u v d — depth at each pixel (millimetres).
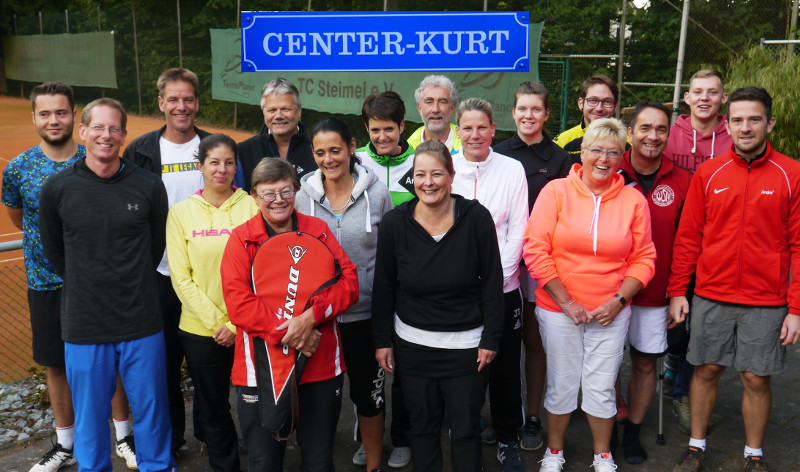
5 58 30766
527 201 3582
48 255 3180
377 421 3475
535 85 3793
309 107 14523
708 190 3375
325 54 10172
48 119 3430
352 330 3344
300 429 2998
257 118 19141
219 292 3270
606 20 12922
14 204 3518
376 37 10047
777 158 3262
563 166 3822
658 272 3561
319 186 3301
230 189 3398
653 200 3570
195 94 3689
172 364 3660
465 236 2984
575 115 12672
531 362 3889
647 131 3449
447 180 2943
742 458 3662
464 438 3070
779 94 7430
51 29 27141
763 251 3268
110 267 3115
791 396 4340
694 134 4242
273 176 2896
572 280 3336
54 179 3102
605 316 3256
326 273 2934
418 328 3049
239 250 2949
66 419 3629
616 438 3746
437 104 3908
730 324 3377
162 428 3328
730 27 11477
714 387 3520
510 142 3896
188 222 3268
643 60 12445
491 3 14773
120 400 3682
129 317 3166
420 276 2994
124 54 24047
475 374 3061
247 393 2957
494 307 3023
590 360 3393
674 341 3980
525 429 3869
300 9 17984
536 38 11086
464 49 10047
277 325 2840
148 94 23328
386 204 3406
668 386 4551
